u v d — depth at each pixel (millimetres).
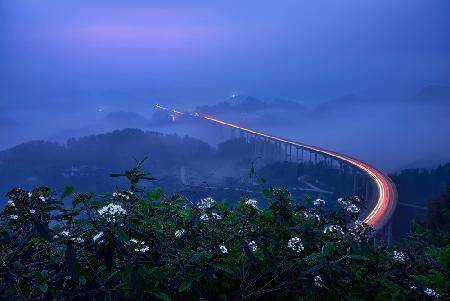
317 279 4441
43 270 3574
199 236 4355
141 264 3445
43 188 3695
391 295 4793
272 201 4969
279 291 4637
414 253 6695
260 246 4293
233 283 4465
